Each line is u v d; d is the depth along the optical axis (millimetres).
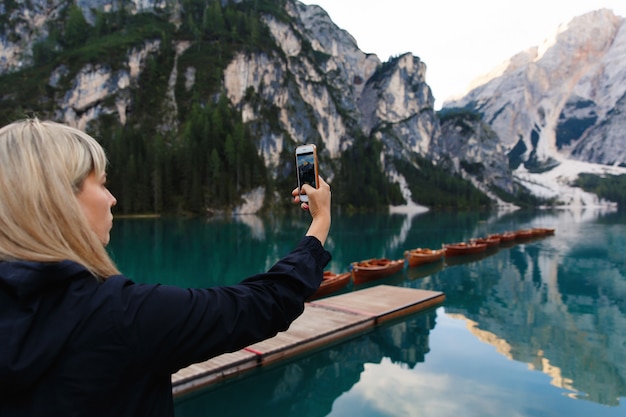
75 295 1177
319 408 9078
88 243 1276
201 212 94438
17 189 1192
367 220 92062
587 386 10438
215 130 115688
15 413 1089
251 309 1425
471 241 40469
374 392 9844
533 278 26266
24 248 1163
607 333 15172
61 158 1287
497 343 13578
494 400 9555
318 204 1945
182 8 174125
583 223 85562
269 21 185250
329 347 12594
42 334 1107
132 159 89500
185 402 9320
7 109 112812
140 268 28234
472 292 22125
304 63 187250
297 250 1727
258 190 109625
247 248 38281
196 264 29828
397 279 25438
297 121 160500
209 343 1303
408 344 13172
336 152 187000
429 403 9352
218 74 140750
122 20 157250
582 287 23734
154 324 1216
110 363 1154
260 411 9000
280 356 11148
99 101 124125
